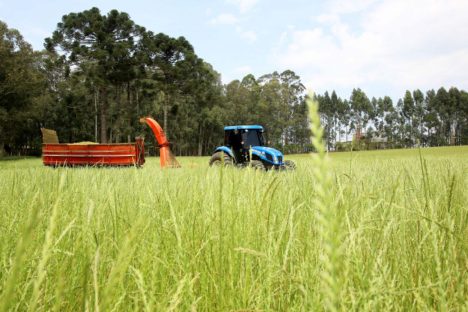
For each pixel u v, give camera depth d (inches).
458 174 143.6
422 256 71.5
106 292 27.0
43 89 2608.3
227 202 89.4
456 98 5807.1
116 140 2792.8
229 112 3715.6
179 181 134.0
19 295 58.0
